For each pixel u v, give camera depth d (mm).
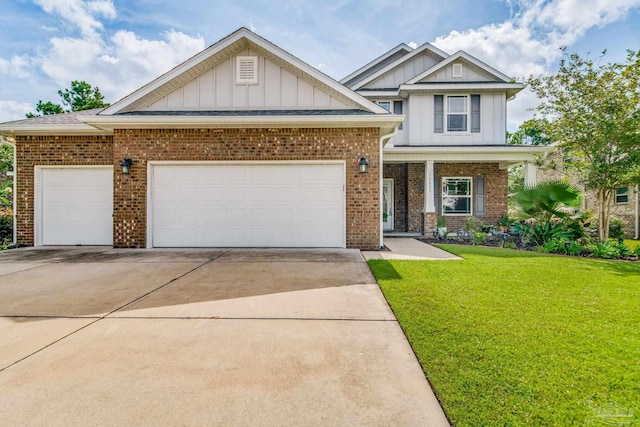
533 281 5094
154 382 2340
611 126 8453
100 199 9172
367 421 1950
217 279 5219
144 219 8422
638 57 8352
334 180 8453
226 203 8516
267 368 2523
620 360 2627
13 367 2537
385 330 3217
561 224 9336
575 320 3469
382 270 5816
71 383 2326
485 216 13422
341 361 2627
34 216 9172
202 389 2258
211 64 8773
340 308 3846
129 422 1938
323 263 6461
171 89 8828
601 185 8977
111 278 5305
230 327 3305
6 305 3979
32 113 26547
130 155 8422
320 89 8781
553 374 2424
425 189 12031
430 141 12773
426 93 12805
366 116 7965
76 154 9133
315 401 2131
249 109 8797
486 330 3201
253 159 8406
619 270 5926
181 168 8516
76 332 3184
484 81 12812
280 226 8500
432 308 3826
